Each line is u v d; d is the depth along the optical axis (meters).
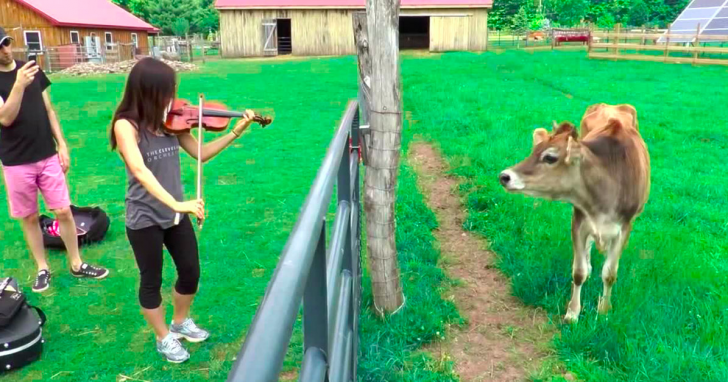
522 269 5.03
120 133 3.22
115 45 32.59
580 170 3.95
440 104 13.20
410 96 14.68
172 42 39.09
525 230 5.75
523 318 4.45
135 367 3.80
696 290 4.50
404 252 5.42
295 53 32.75
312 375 1.49
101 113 13.59
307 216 1.54
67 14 31.23
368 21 3.89
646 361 3.69
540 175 3.96
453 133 10.39
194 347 4.02
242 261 5.39
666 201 6.68
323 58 30.78
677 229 5.82
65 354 3.94
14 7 29.45
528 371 3.79
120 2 62.19
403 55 30.70
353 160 3.70
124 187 7.79
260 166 8.81
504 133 10.10
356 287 3.56
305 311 1.67
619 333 3.93
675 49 22.84
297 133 11.22
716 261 5.12
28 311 3.92
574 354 3.91
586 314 4.31
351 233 2.95
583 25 54.19
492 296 4.80
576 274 4.25
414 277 4.98
